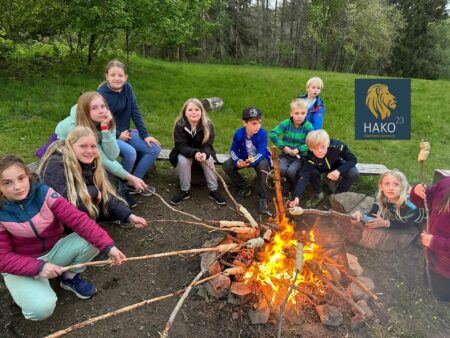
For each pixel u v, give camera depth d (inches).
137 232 131.1
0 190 81.4
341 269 104.5
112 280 107.8
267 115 285.1
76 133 100.7
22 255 90.8
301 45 1309.1
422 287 107.3
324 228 118.0
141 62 526.9
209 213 146.2
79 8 346.9
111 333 90.4
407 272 114.0
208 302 97.4
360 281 102.6
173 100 314.2
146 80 394.0
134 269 112.0
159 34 438.6
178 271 110.3
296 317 93.2
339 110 319.0
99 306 98.6
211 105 288.2
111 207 111.3
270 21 1285.7
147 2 379.9
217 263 101.9
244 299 94.7
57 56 415.8
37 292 86.7
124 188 142.5
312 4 1234.0
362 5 1153.4
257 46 1280.8
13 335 89.7
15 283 86.7
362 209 133.1
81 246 96.2
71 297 101.5
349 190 165.9
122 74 145.3
